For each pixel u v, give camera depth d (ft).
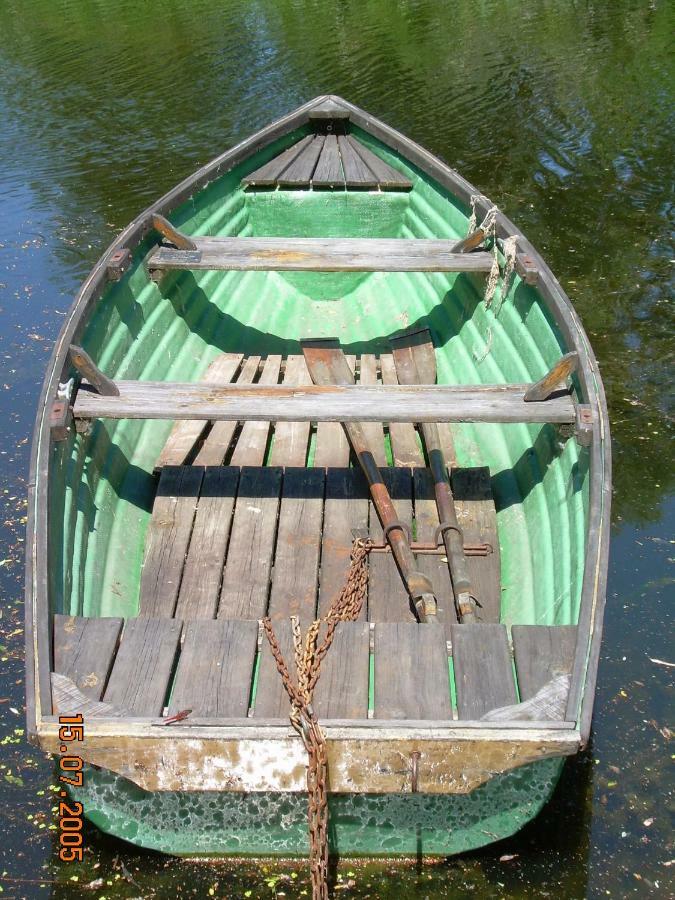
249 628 10.27
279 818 9.92
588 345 13.23
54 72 44.16
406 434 15.87
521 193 29.78
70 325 13.56
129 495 14.16
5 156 34.60
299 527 13.55
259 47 46.29
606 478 11.28
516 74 40.65
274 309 21.27
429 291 20.36
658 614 14.32
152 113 38.17
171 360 17.38
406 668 9.68
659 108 36.22
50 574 10.19
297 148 23.90
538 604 11.87
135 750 8.75
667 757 12.04
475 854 10.70
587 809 11.33
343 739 8.64
